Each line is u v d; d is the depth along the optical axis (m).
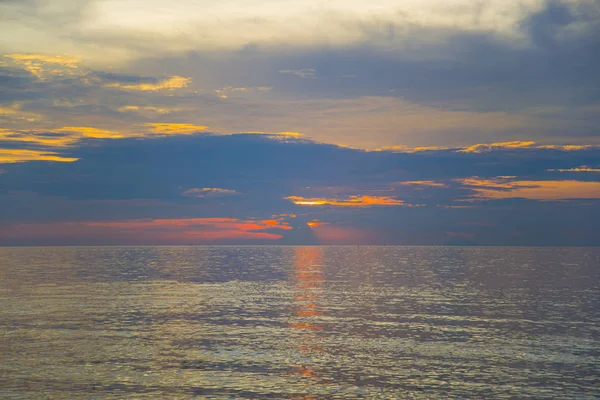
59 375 38.97
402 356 45.28
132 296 89.38
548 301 82.62
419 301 83.06
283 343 50.56
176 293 95.06
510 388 36.66
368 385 37.38
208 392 35.59
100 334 54.06
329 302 82.00
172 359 44.00
